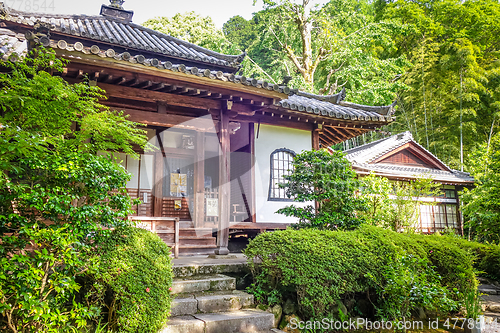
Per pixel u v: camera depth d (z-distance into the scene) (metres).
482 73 19.61
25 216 3.29
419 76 20.39
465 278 5.65
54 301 3.27
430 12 23.75
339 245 4.83
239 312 4.31
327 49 19.72
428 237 6.77
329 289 4.53
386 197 9.17
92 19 9.86
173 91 6.02
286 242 4.70
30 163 3.19
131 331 3.27
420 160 15.62
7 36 7.07
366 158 14.06
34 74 3.70
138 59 4.98
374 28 18.80
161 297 3.52
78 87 3.97
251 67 19.45
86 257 3.44
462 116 19.23
